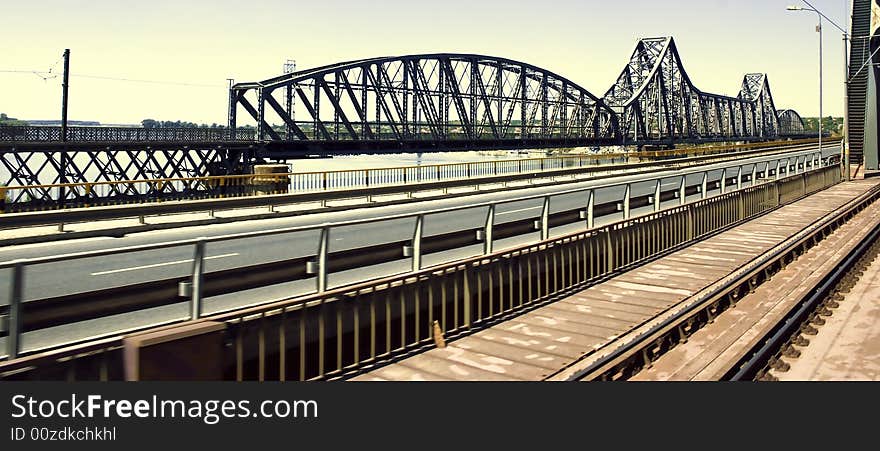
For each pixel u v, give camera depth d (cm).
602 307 1309
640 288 1475
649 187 4000
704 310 1213
